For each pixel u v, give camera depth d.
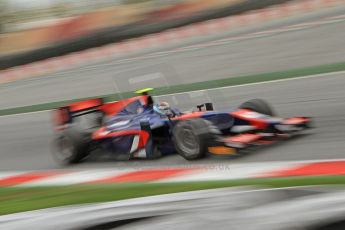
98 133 22.58
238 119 20.06
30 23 120.06
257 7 74.44
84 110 23.14
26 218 15.50
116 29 80.81
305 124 21.00
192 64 51.12
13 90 65.25
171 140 20.56
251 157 18.77
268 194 13.70
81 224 13.88
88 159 23.58
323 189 13.41
